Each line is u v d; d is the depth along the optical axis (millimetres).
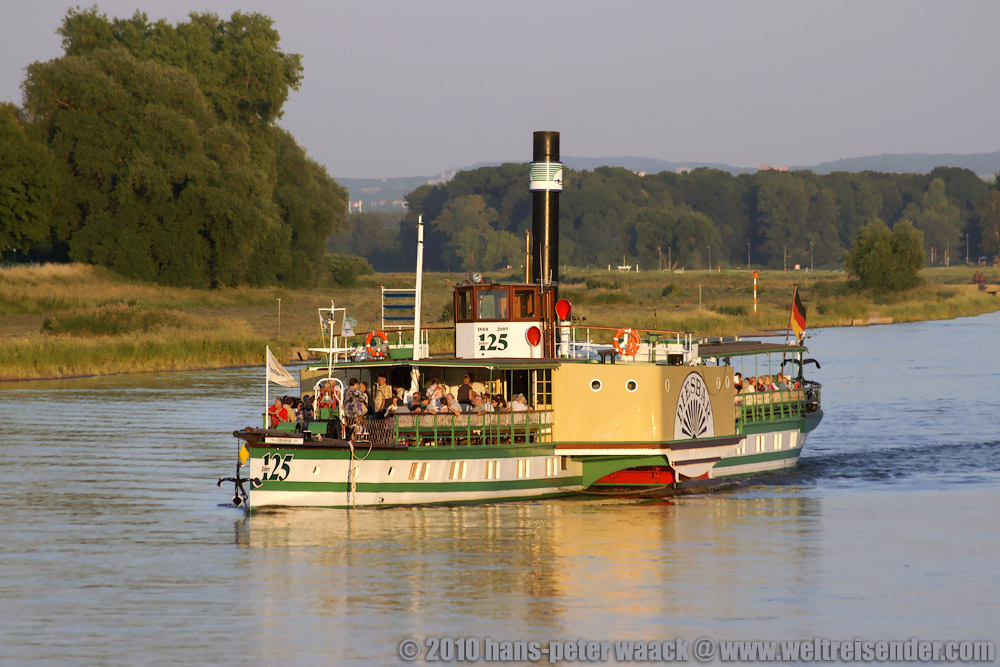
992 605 79125
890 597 80812
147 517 106438
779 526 103875
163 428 169625
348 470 105625
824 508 112875
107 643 70312
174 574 85812
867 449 154000
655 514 108562
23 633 72188
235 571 86500
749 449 130250
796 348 143750
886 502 116562
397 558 90188
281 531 98938
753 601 79500
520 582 83625
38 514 108125
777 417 136625
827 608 78188
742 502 115750
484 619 75188
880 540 98375
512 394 115375
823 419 185000
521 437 110750
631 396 112438
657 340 124000
